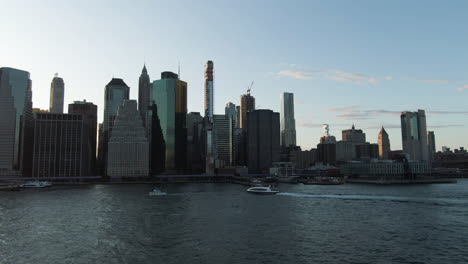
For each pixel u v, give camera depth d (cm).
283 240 10212
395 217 14062
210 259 8425
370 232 11225
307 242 9956
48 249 9456
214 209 17238
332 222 13038
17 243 10125
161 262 8244
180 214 15575
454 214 14738
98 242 10162
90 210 17450
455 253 8781
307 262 8131
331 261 8194
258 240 10231
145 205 19638
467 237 10469
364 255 8656
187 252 9038
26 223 13450
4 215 15712
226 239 10381
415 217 14038
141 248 9469
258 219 13888
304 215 14800
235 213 15662
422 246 9469
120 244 9912
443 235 10744
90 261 8394
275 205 18612
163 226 12575
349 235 10812
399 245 9575
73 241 10319
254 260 8312
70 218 14675
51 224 13188
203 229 11925
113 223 13300
